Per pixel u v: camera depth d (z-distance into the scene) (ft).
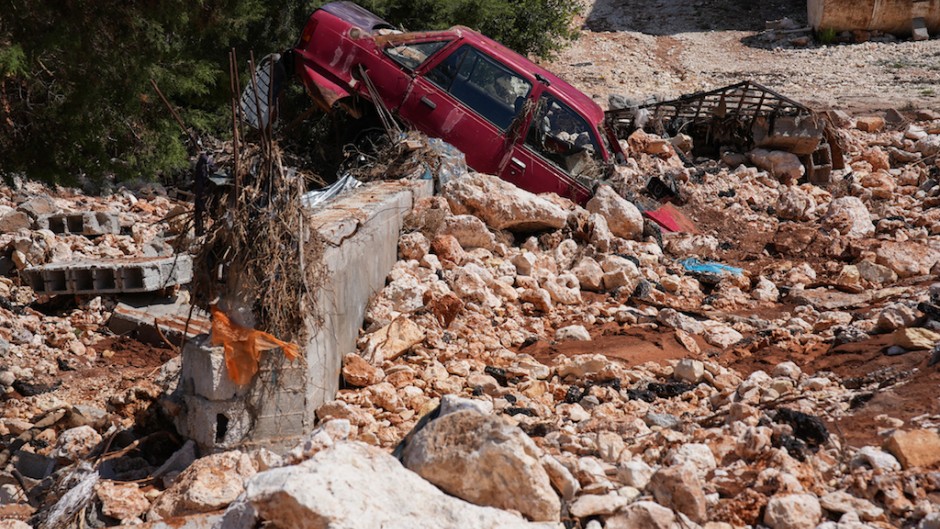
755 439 27.35
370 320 41.47
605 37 145.89
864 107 101.24
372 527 21.09
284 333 30.53
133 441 33.27
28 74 43.52
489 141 60.90
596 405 35.53
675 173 71.00
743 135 78.02
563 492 24.68
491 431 23.70
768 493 24.94
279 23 80.69
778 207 68.23
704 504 24.17
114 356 45.16
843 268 56.59
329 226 35.76
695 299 52.37
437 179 56.54
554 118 62.28
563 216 55.98
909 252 55.93
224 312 30.27
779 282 55.06
